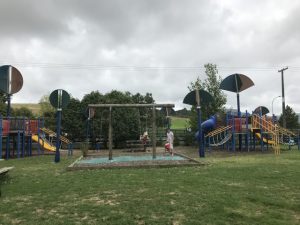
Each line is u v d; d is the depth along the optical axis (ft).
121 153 48.47
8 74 44.91
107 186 18.10
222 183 18.29
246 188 16.74
